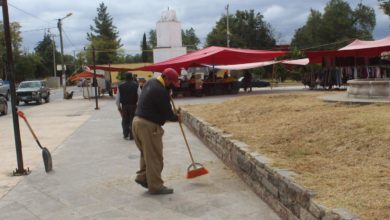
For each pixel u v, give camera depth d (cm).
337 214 373
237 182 679
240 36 7419
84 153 1008
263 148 686
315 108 1028
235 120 1081
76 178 763
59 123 1711
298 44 7656
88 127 1527
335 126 724
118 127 1489
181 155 921
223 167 786
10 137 1361
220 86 3075
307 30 7762
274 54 2936
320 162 568
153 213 560
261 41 7356
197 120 1163
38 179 766
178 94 2975
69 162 908
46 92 3409
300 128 779
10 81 810
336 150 617
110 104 2772
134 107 1180
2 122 1906
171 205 588
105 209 584
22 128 1584
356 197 415
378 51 2516
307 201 434
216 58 2895
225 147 805
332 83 2828
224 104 1541
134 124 634
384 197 410
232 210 555
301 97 1380
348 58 2883
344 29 7544
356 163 547
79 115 2045
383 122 686
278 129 834
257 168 601
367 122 703
